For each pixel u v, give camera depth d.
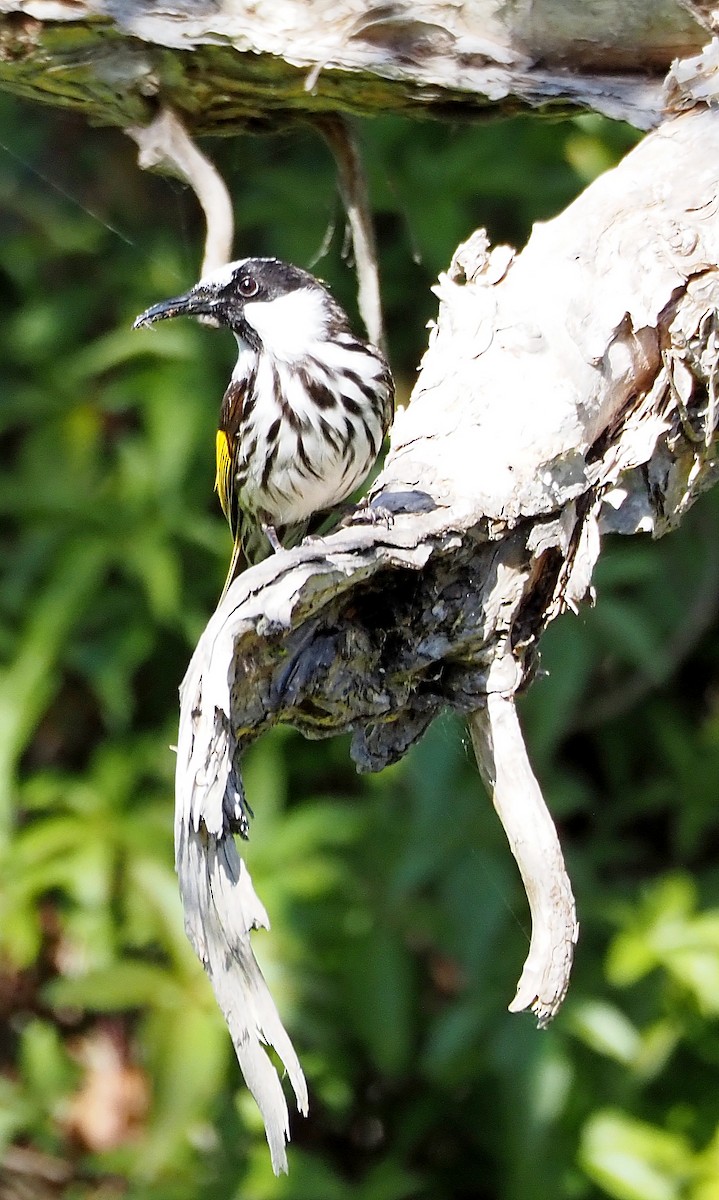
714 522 11.31
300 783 11.45
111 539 10.67
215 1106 10.75
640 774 12.18
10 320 11.60
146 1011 11.10
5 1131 11.09
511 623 5.88
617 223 6.44
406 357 11.21
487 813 10.27
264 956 10.26
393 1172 11.08
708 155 6.58
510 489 5.80
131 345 10.80
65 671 11.43
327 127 7.80
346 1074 10.81
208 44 6.95
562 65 7.08
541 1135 10.20
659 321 6.22
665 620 11.36
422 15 6.92
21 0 6.91
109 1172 10.84
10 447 11.94
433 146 10.84
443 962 11.80
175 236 11.34
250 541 8.77
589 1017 10.20
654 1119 10.79
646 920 10.38
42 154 11.30
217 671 5.03
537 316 6.20
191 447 10.73
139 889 10.59
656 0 6.77
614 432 6.31
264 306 8.00
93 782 10.88
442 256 10.60
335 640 5.58
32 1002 11.89
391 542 5.47
